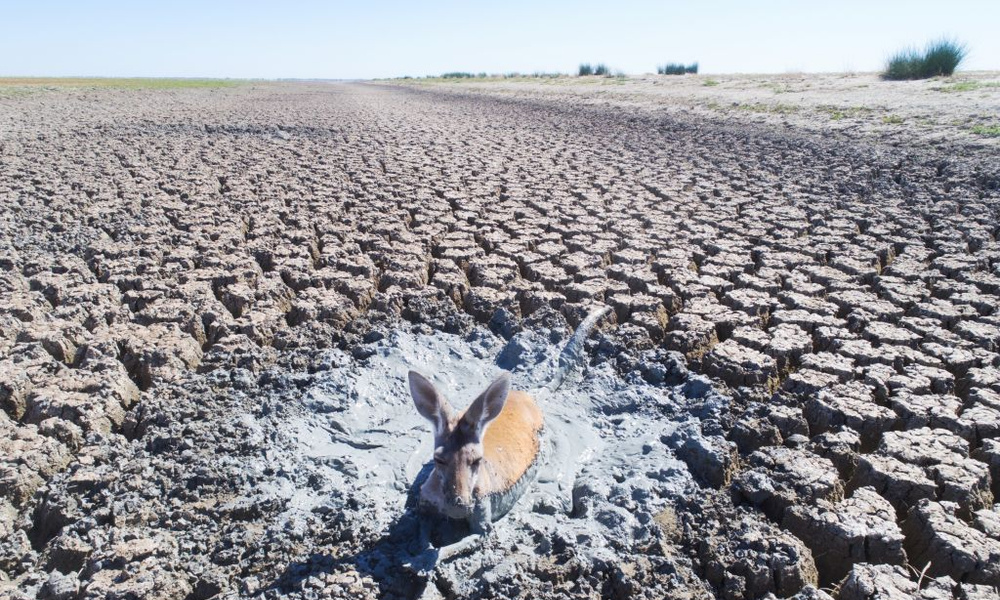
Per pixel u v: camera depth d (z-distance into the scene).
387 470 1.51
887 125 5.30
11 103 9.36
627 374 1.91
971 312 2.12
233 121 7.62
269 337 2.14
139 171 4.46
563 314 2.27
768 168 4.36
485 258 2.74
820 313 2.19
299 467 1.51
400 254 2.81
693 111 7.54
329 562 1.24
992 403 1.62
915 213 3.23
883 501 1.33
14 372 1.78
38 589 1.20
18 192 3.79
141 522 1.35
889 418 1.58
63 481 1.44
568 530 1.31
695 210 3.44
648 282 2.46
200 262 2.70
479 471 1.23
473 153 5.39
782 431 1.62
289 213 3.46
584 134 6.45
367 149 5.61
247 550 1.28
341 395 1.78
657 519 1.36
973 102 5.57
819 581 1.27
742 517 1.35
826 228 3.04
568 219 3.29
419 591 1.20
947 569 1.20
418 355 2.01
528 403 1.57
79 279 2.49
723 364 1.86
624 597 1.19
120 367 1.87
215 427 1.64
